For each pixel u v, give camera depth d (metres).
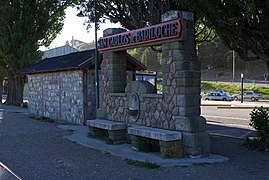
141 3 12.50
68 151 9.50
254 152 9.30
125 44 10.34
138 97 9.98
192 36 8.66
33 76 21.67
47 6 29.19
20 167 7.66
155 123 9.34
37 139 11.67
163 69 9.02
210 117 21.25
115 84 11.35
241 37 8.99
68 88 17.28
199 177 6.73
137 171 7.22
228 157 8.60
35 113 21.56
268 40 8.77
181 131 8.47
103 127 10.66
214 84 65.12
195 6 8.06
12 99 31.19
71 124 16.30
